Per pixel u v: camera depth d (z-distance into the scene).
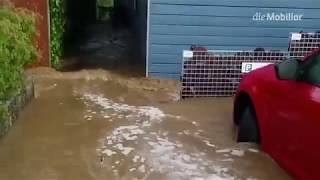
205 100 7.56
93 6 17.59
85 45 11.88
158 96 7.45
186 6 7.88
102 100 7.05
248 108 5.33
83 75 8.27
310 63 4.24
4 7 5.92
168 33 7.99
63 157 4.88
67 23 11.30
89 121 6.05
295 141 4.17
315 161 3.82
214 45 8.08
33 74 8.05
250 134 5.29
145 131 5.72
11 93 5.87
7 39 5.10
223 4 7.92
